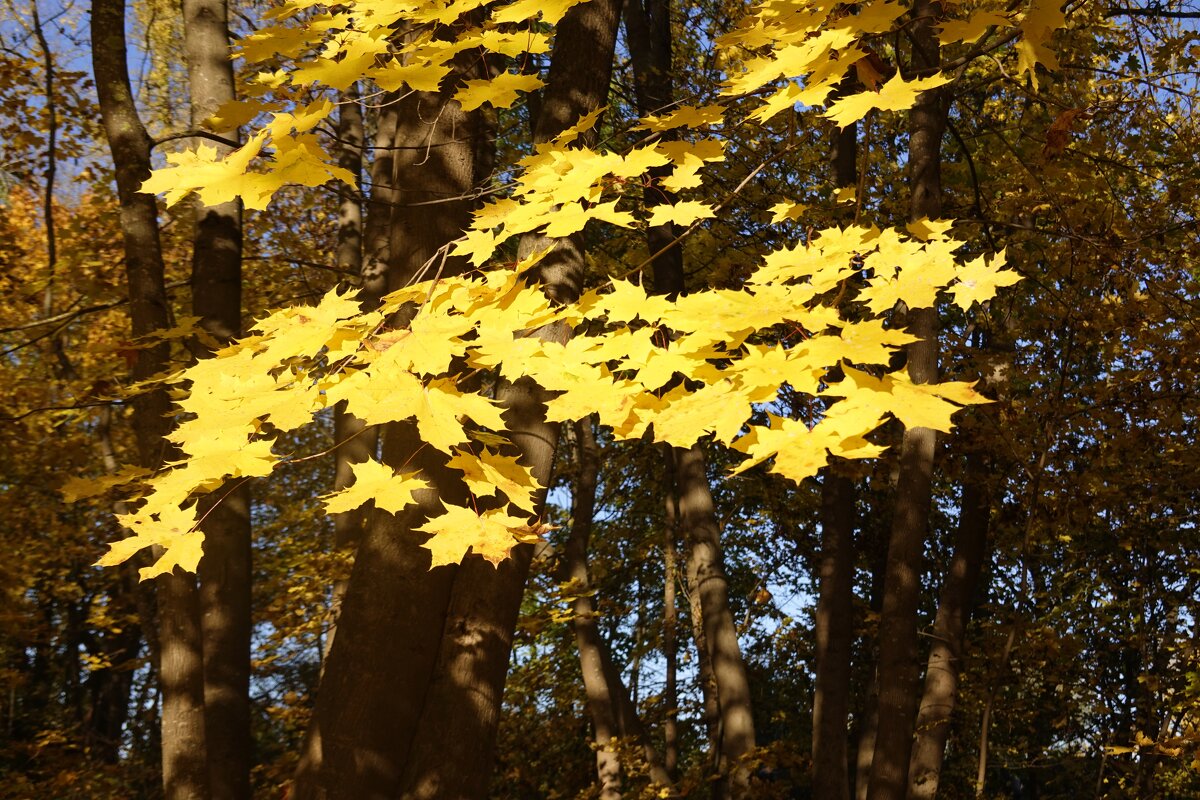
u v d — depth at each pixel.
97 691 16.30
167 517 1.92
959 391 1.45
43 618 13.51
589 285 9.13
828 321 1.63
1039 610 12.58
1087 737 11.09
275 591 11.37
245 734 4.98
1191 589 9.65
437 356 1.87
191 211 8.67
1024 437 8.27
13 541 9.87
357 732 3.84
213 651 4.95
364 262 7.69
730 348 1.77
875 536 13.20
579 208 2.10
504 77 2.26
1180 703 7.77
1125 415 8.44
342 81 2.21
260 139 2.18
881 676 6.05
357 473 1.92
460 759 3.90
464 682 3.97
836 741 8.55
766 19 2.54
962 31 2.27
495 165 6.31
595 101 4.33
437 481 3.99
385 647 3.91
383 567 3.99
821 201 8.59
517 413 4.04
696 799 13.69
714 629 8.89
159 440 4.44
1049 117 8.09
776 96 2.11
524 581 4.20
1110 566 10.77
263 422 2.04
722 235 8.69
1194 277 8.80
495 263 2.43
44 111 8.34
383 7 2.38
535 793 14.54
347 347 1.98
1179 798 8.80
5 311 8.73
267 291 10.73
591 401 1.84
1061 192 7.63
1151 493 8.88
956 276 1.69
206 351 4.89
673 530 13.07
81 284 7.08
